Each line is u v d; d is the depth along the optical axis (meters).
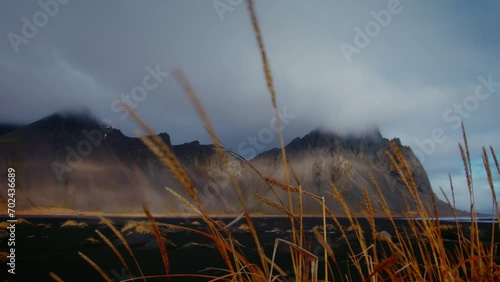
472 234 1.65
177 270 16.73
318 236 1.36
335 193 1.65
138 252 23.42
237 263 1.24
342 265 13.55
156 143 0.81
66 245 26.73
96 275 15.52
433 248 1.63
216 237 1.20
